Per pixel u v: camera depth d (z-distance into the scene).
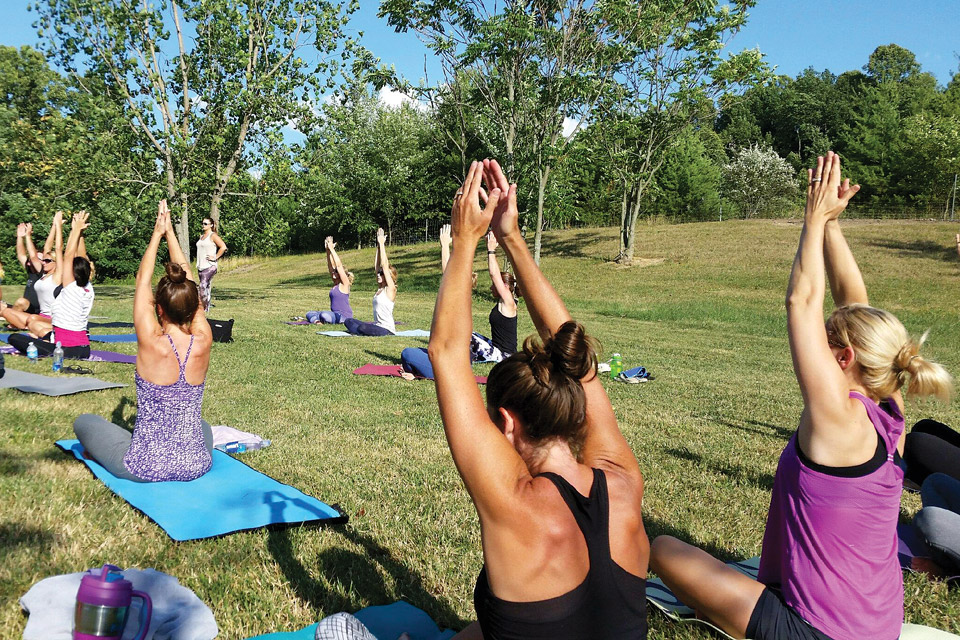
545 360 1.98
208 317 16.77
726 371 12.14
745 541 4.32
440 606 3.36
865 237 33.09
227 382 8.49
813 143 76.50
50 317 10.13
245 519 4.08
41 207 22.02
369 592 3.44
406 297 28.22
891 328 2.56
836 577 2.46
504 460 1.83
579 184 49.69
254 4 22.56
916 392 2.54
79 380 7.91
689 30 28.06
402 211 55.84
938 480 4.29
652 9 24.64
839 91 83.50
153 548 3.70
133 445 4.64
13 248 33.41
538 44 25.55
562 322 2.29
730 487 5.37
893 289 25.45
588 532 1.84
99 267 38.97
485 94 26.50
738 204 59.47
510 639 1.83
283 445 5.89
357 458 5.63
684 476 5.59
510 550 1.81
